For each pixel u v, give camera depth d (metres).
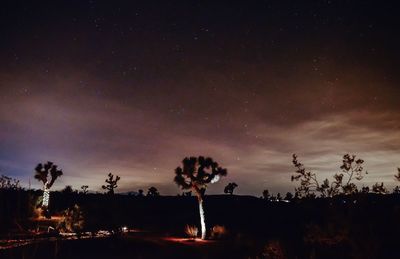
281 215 26.23
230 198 48.22
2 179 7.47
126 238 21.50
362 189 7.24
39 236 17.08
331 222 7.30
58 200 35.47
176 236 25.62
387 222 7.06
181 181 24.14
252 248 17.64
